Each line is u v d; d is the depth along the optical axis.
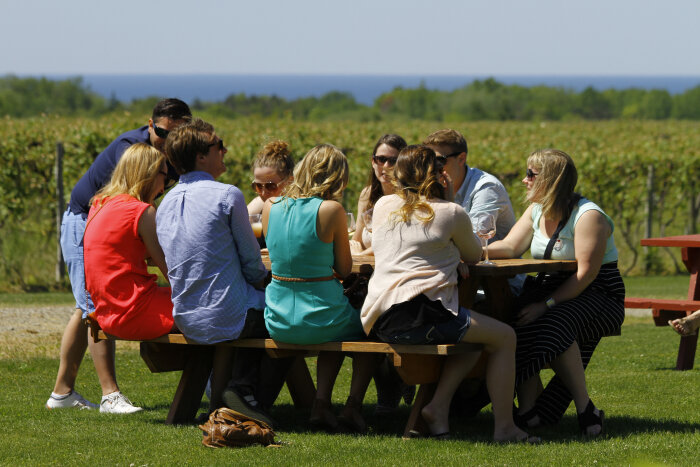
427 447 9.52
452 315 9.48
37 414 11.48
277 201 10.14
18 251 28.05
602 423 10.45
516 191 32.09
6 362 15.51
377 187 12.70
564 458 8.94
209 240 10.18
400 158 9.89
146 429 10.52
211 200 10.25
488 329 9.62
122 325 10.55
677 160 32.84
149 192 11.12
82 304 11.59
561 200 10.59
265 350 10.98
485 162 32.50
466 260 9.88
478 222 11.59
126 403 11.71
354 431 10.53
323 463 8.80
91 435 10.17
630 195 32.66
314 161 10.05
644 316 23.66
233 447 9.57
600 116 158.25
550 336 10.06
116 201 10.71
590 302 10.45
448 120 136.25
